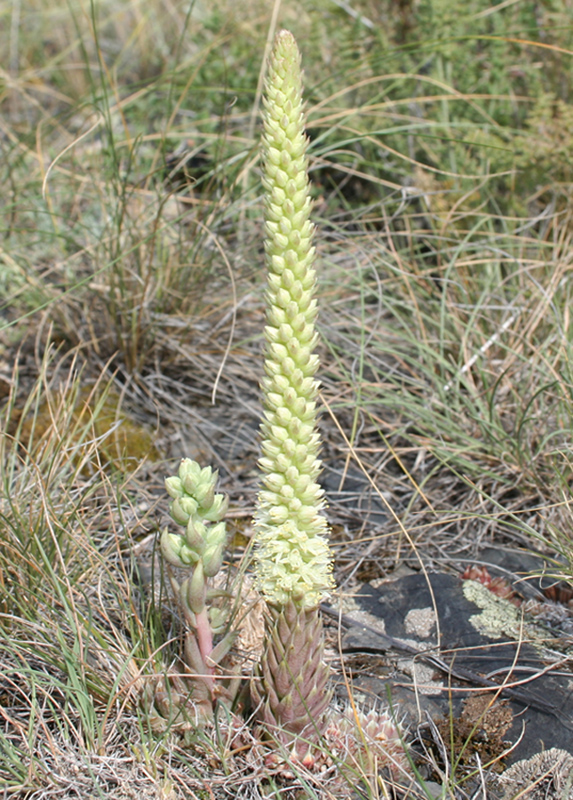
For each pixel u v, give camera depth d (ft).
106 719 1.62
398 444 2.23
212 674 1.61
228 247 2.78
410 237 2.63
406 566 1.94
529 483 2.07
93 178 2.63
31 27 4.19
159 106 3.37
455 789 1.60
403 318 2.58
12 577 1.80
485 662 1.75
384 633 1.82
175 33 3.94
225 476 2.16
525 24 3.01
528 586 1.88
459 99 2.93
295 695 1.56
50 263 2.79
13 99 3.84
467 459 2.15
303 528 1.52
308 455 1.49
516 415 2.15
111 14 4.17
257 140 2.63
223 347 2.51
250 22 3.11
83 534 1.89
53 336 2.52
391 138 2.99
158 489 2.12
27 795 1.57
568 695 1.69
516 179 2.80
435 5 2.84
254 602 1.75
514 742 1.65
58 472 2.01
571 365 2.19
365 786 1.59
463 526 2.02
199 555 1.53
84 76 3.90
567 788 1.57
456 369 2.23
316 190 3.06
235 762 1.60
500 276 2.58
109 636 1.72
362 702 1.71
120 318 2.44
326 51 3.18
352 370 2.25
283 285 1.44
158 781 1.57
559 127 2.64
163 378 2.41
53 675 1.71
